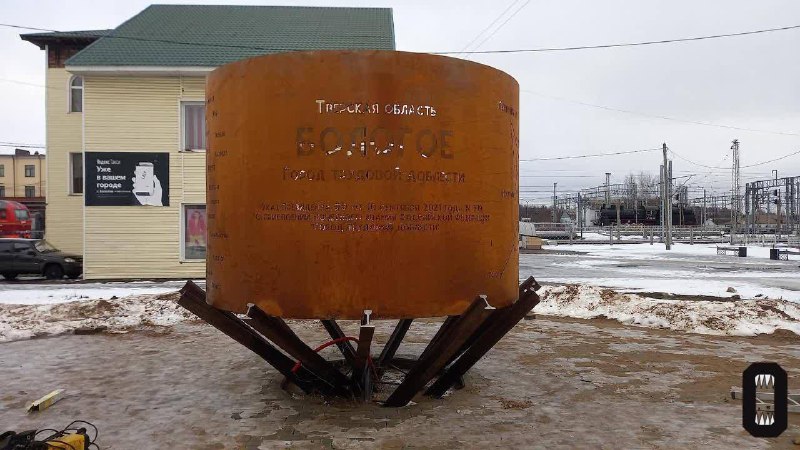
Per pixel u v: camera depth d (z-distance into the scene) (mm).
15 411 5770
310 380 6254
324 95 4789
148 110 19578
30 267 20234
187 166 19688
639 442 4918
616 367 7602
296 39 21859
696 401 6094
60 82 23188
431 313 4895
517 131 5719
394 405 5828
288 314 4852
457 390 6504
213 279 5367
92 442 4680
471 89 5074
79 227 22984
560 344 9141
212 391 6453
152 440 4965
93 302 11750
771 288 16016
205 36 21609
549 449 4758
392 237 4812
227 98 5137
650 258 31250
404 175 4828
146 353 8414
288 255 4840
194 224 19828
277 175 4855
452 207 4965
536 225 62469
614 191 79188
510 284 5461
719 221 92375
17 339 9461
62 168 23078
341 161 4781
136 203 19531
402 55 4840
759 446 4832
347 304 4785
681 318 10812
